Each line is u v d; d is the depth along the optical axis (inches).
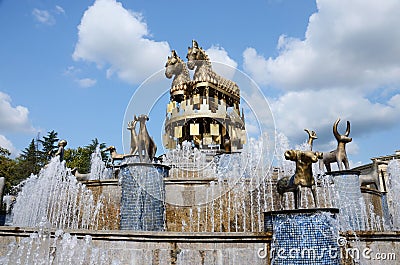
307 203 320.8
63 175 380.2
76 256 192.5
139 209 262.8
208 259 186.5
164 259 186.7
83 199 353.4
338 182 315.9
